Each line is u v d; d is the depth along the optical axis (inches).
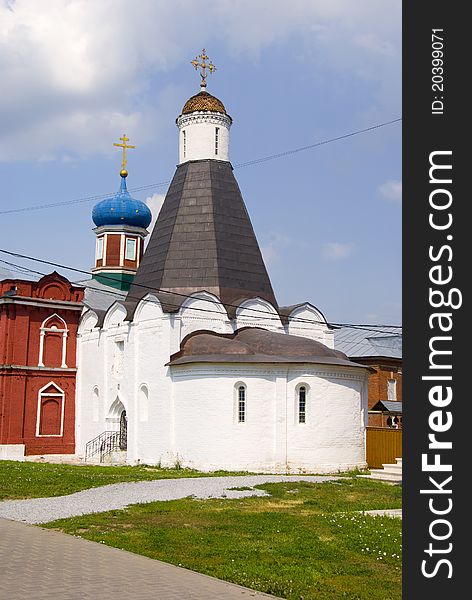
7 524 671.1
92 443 1706.4
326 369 1391.5
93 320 1784.0
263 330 1521.9
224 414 1355.8
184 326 1491.1
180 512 761.6
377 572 519.8
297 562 540.7
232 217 1646.2
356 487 1029.2
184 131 1731.1
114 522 692.7
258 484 1028.5
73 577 463.5
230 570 505.4
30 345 1776.6
